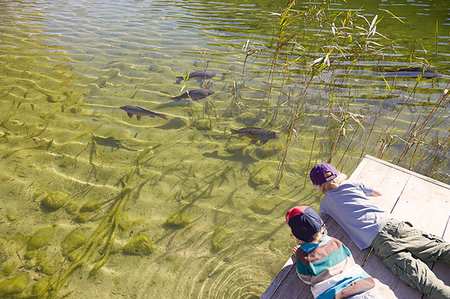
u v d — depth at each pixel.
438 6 9.82
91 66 6.84
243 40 7.90
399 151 4.40
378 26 8.29
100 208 3.65
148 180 4.04
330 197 2.67
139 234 3.35
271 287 2.33
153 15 9.96
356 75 6.25
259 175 4.09
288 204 3.68
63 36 8.40
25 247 3.19
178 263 3.08
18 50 7.55
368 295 1.94
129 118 5.24
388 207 2.92
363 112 5.18
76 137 4.79
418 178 3.23
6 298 2.77
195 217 3.55
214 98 5.72
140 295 2.81
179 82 6.22
